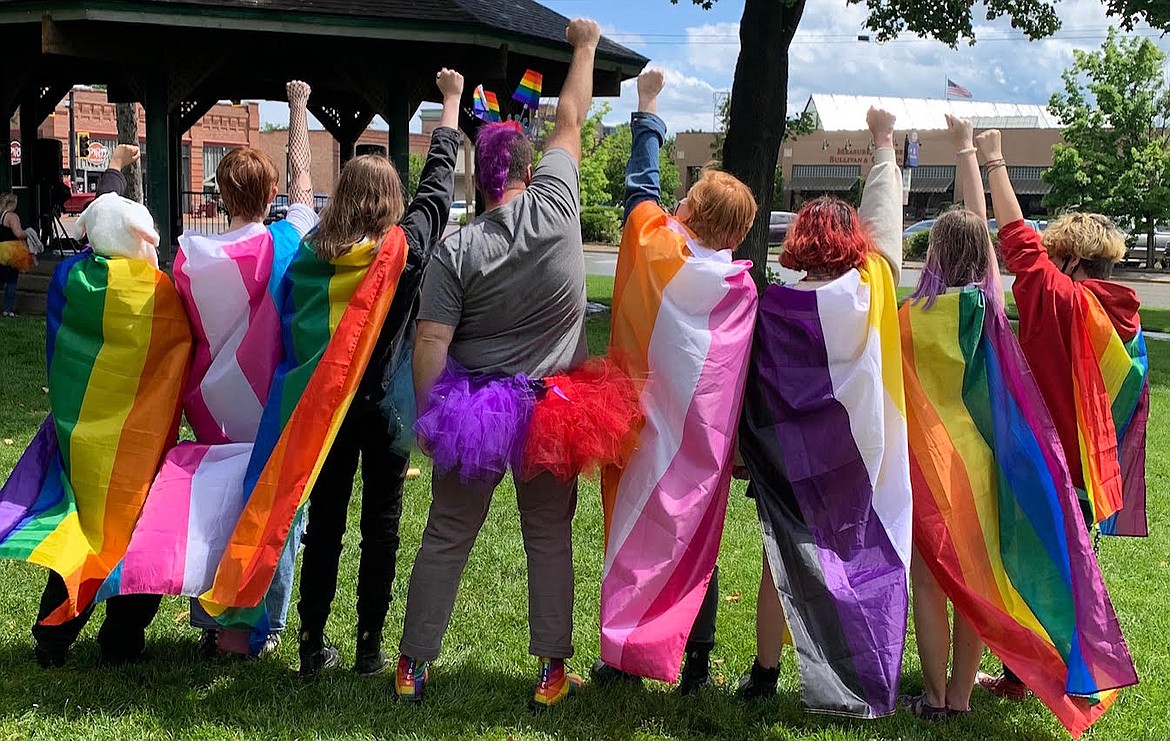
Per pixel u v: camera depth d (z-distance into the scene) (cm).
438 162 343
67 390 327
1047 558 318
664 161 4606
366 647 348
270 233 331
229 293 322
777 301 319
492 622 400
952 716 342
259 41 1108
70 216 2753
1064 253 354
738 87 1335
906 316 328
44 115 1539
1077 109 2991
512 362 313
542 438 303
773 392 321
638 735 320
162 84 1104
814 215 323
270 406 321
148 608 350
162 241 1123
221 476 326
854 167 4878
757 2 1306
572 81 338
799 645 305
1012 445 321
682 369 311
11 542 313
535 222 309
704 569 318
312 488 313
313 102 1551
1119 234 352
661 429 316
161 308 326
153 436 329
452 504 324
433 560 325
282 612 369
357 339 307
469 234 309
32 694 326
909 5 1469
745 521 548
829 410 316
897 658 301
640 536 316
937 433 323
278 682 342
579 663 374
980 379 324
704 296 312
